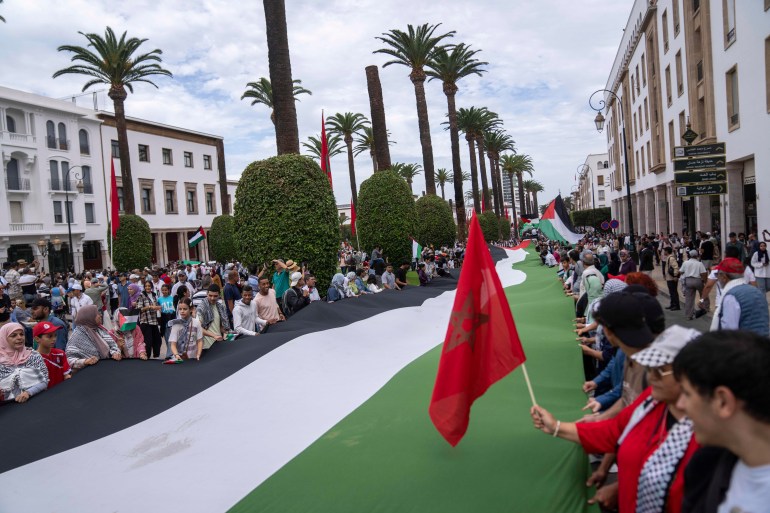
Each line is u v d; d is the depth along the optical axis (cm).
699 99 2547
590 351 525
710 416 163
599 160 10988
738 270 492
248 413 464
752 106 1883
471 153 4853
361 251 2392
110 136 4531
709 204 2670
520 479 327
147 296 1094
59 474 377
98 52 3469
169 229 5128
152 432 431
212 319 738
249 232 1261
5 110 3694
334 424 434
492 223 4712
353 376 561
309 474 355
